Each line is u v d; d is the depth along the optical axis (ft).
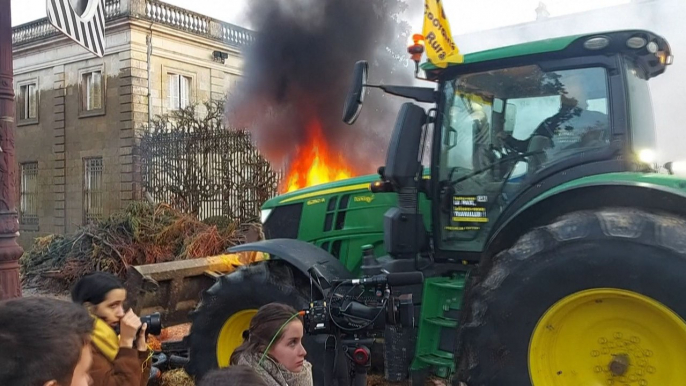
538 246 10.64
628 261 9.80
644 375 10.21
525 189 12.85
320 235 17.01
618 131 11.98
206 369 15.35
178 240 33.32
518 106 13.17
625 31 11.76
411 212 14.28
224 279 15.47
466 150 13.78
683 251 9.46
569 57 12.51
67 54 62.44
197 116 61.82
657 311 9.81
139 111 57.88
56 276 32.53
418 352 13.43
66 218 63.62
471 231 13.76
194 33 62.08
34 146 66.64
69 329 4.83
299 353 9.00
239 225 39.01
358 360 10.75
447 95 13.91
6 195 14.85
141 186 55.36
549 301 10.48
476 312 11.17
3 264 14.73
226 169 47.67
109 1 58.08
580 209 11.60
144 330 9.69
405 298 11.27
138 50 57.77
